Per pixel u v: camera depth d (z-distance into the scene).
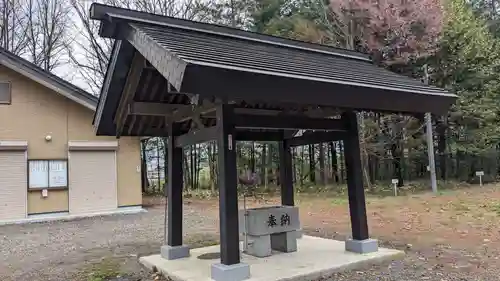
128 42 4.12
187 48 3.49
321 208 10.76
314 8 14.73
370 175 17.30
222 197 3.91
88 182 11.68
